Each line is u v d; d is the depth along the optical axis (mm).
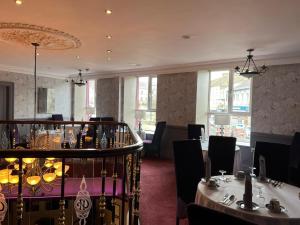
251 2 2865
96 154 1778
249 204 2039
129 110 8766
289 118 5289
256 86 5730
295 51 5098
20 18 3490
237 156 4832
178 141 3242
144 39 4469
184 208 2992
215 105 6898
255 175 3143
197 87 6781
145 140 7691
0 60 7027
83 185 2146
